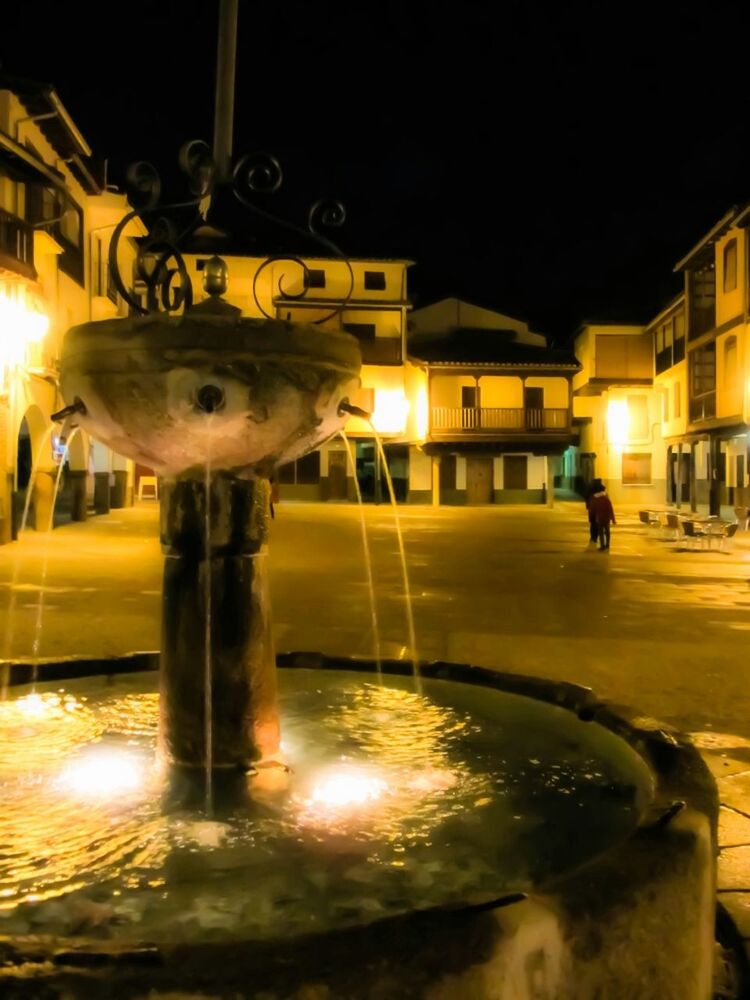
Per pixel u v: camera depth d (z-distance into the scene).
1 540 18.73
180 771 3.76
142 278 3.99
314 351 3.50
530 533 26.00
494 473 44.50
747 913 3.71
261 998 1.86
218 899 2.83
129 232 30.50
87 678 5.41
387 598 12.60
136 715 4.82
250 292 40.03
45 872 3.02
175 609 3.77
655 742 3.70
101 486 29.70
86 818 3.44
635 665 8.42
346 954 1.96
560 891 2.28
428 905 2.81
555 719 4.59
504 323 47.97
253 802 3.58
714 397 30.73
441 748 4.33
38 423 21.22
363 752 4.27
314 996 1.88
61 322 23.73
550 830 3.40
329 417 3.71
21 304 18.67
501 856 3.18
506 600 12.62
